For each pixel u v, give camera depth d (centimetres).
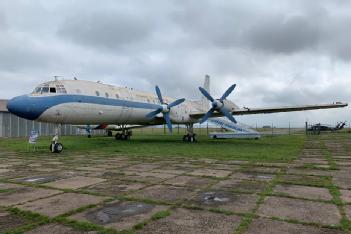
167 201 611
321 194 662
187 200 618
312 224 468
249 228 451
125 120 2353
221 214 523
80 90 1884
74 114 1827
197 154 1527
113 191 701
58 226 466
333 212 529
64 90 1783
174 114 2511
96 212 538
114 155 1525
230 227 457
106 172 981
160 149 1836
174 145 2191
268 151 1681
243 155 1461
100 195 662
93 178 871
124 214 526
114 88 2231
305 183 782
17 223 481
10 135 4069
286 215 514
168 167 1092
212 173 952
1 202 605
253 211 538
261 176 894
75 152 1694
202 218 502
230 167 1086
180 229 450
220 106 2359
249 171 989
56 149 1667
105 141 2734
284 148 1895
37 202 605
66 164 1190
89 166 1127
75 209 554
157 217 504
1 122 3972
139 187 744
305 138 3372
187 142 2591
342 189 710
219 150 1752
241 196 648
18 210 546
